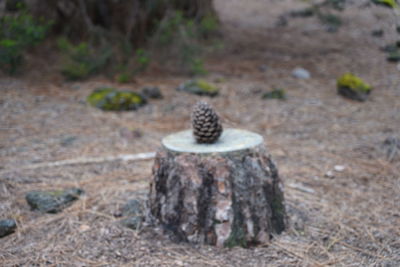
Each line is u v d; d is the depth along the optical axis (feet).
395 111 10.41
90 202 7.03
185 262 5.99
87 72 12.43
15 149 8.40
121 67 12.60
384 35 17.80
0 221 6.54
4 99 10.32
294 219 6.72
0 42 10.95
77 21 14.34
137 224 6.52
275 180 6.43
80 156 8.25
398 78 13.17
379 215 6.85
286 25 20.89
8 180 7.48
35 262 6.03
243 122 9.78
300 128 9.53
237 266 5.95
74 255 6.12
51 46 14.16
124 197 7.14
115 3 14.60
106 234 6.41
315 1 23.89
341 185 7.57
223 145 6.30
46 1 14.08
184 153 6.17
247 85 12.37
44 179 7.56
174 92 11.60
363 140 8.97
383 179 7.71
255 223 6.23
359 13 21.50
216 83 12.52
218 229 6.15
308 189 7.41
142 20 14.66
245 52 16.25
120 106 10.19
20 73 12.34
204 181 6.15
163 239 6.29
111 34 13.83
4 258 6.08
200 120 6.27
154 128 9.42
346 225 6.65
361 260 6.08
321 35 18.84
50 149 8.45
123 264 5.98
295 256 6.11
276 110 10.47
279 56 15.80
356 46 16.92
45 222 6.66
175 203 6.26
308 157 8.39
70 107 10.20
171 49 13.60
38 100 10.53
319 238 6.41
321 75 13.61
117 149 8.54
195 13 16.70
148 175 7.74
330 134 9.26
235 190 6.16
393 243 6.33
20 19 11.82
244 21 21.95
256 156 6.26
